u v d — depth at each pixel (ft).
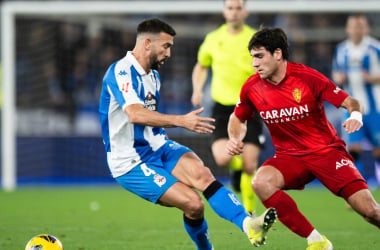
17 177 163.02
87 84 171.32
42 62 169.37
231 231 85.61
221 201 58.13
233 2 95.04
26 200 130.72
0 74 153.58
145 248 72.08
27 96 168.35
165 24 61.21
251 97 62.39
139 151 61.16
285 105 60.75
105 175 165.48
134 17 176.35
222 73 96.02
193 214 58.13
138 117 57.06
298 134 61.82
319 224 93.97
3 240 78.38
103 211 111.65
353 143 122.31
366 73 123.54
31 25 168.96
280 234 78.74
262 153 155.53
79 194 143.84
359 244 74.69
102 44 173.06
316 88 59.72
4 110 154.40
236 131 65.00
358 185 58.85
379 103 124.77
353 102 58.65
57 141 163.73
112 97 60.70
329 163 60.59
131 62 60.90
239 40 95.96
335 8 151.53
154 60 61.26
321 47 166.91
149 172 60.08
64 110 169.07
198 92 100.42
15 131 165.37
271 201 59.72
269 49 59.00
